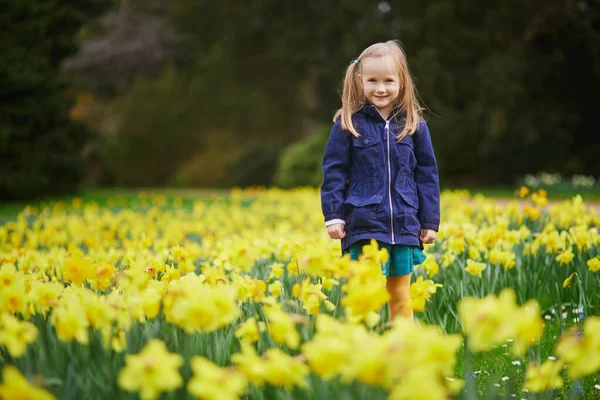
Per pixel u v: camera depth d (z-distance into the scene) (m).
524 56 23.30
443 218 8.38
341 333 2.08
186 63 40.28
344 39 27.22
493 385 2.44
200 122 37.66
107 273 3.14
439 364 1.87
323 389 2.20
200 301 2.20
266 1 29.41
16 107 18.75
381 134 3.80
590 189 21.89
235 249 3.74
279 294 3.26
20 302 2.70
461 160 25.03
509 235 4.94
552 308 4.42
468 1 22.98
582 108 25.91
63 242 7.13
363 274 2.53
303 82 34.34
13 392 1.76
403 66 3.91
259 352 2.66
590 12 23.45
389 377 1.89
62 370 2.37
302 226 8.97
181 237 7.34
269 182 33.16
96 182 38.62
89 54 36.59
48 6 19.62
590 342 2.01
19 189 17.95
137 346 2.49
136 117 37.59
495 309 1.87
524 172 25.30
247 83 35.75
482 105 23.22
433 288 3.23
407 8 25.09
